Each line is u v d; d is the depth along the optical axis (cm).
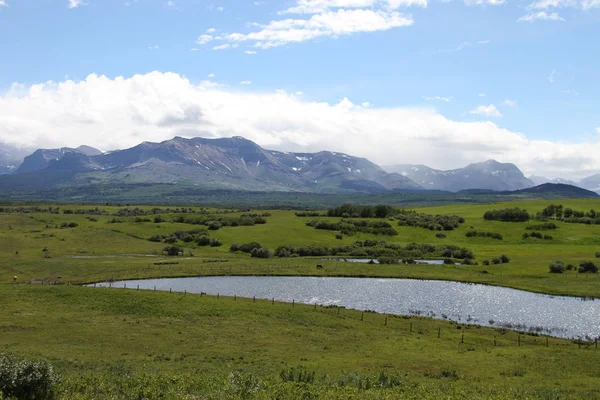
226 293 9250
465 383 3706
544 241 17125
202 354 4547
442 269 12206
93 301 6869
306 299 8819
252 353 4681
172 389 2720
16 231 16625
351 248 15625
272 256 14712
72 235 16150
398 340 5619
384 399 2747
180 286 9956
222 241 16675
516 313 7900
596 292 9425
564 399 3152
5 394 2259
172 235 16975
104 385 2758
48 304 6619
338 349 5053
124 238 16500
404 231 18788
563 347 5531
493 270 12106
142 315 6312
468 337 5959
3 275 10462
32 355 4141
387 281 10838
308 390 2812
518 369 4366
